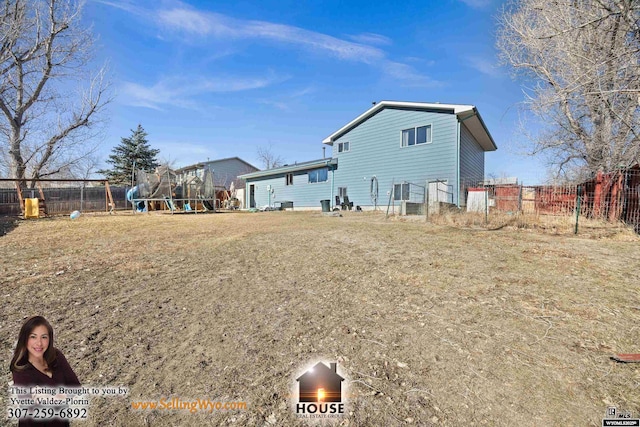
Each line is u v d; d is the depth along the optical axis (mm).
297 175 22781
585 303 3189
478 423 1700
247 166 44406
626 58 6465
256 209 23203
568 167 12906
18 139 17016
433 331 2721
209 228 9391
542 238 6801
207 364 2297
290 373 2184
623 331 2615
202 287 3941
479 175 21016
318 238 7297
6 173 19969
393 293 3641
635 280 3844
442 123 15289
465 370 2168
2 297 3473
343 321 2967
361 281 4105
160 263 5062
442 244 6234
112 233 8258
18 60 16172
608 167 9820
